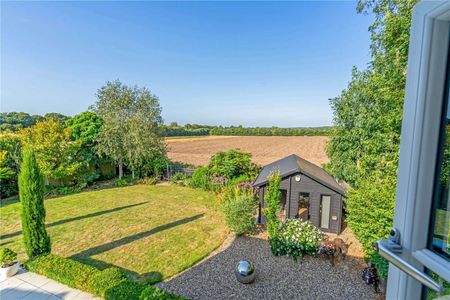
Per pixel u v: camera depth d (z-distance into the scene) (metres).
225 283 5.68
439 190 1.00
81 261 6.60
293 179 8.73
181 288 5.51
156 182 16.52
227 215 8.32
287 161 11.62
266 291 5.41
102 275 5.09
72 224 9.16
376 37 8.25
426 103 0.98
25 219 5.95
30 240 5.99
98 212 10.52
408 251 1.05
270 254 7.02
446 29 0.93
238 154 15.71
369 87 9.32
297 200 8.75
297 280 5.80
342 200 8.39
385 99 7.68
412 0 6.27
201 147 37.38
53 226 8.95
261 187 9.14
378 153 8.83
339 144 12.94
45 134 12.77
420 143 1.00
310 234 7.00
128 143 15.13
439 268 0.92
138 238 7.99
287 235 6.97
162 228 8.81
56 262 5.65
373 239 5.73
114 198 12.70
